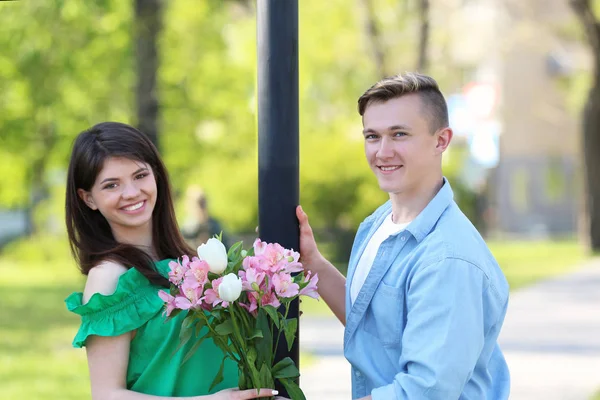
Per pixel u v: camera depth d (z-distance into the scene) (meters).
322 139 20.48
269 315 2.78
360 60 24.84
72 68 15.49
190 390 2.97
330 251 19.88
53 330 11.92
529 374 8.03
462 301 2.74
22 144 16.91
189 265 2.71
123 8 15.63
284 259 2.67
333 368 8.39
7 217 29.98
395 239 2.97
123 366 2.92
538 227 38.94
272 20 2.94
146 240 3.19
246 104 19.95
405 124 2.89
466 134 30.52
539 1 28.56
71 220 3.12
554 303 13.15
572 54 30.94
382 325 2.94
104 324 2.88
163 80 18.03
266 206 3.01
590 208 24.58
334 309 3.37
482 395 2.96
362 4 22.39
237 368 3.05
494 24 28.64
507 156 38.09
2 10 15.20
